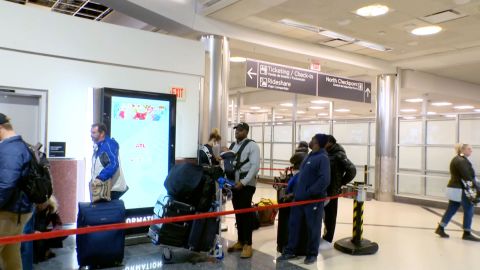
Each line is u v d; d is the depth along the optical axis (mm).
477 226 7207
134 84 5906
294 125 13352
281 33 8000
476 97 13172
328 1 6238
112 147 4434
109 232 4141
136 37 5875
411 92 11984
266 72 7910
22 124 5148
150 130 5496
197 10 6730
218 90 6957
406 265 4797
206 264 4477
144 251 4898
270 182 13867
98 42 5539
